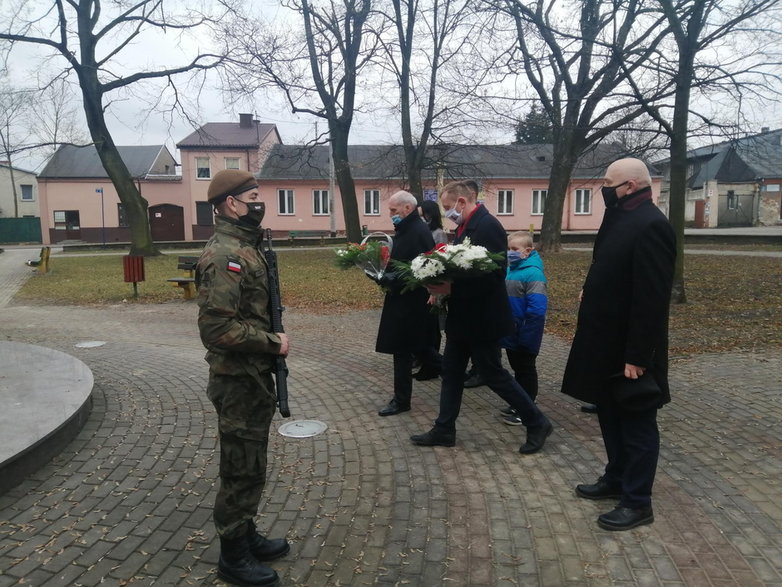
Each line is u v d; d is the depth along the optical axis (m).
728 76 10.02
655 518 3.23
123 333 9.01
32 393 4.71
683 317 9.34
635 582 2.69
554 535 3.10
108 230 43.12
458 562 2.88
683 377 6.00
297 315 10.64
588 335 3.20
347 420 4.89
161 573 2.79
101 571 2.79
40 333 8.99
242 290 2.50
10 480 3.57
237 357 2.53
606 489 3.46
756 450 4.13
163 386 5.78
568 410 5.07
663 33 11.67
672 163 10.33
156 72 21.94
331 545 3.04
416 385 5.91
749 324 8.66
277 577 2.70
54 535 3.09
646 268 2.94
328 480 3.78
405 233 4.76
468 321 3.96
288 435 4.55
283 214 40.41
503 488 3.64
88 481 3.71
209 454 4.14
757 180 45.59
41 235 44.62
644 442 3.12
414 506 3.43
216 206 2.60
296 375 6.34
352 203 21.95
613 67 13.27
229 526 2.62
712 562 2.82
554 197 22.28
